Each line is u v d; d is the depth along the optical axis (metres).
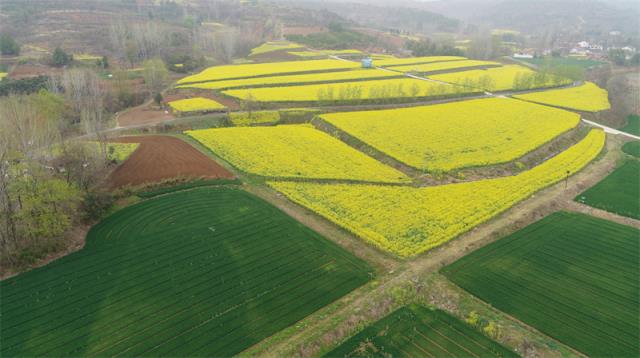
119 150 79.56
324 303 42.97
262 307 42.34
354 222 56.72
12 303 42.22
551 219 60.22
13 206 51.44
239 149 81.25
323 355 37.19
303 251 51.31
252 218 58.41
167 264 48.53
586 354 37.81
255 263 49.00
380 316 41.88
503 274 47.91
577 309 42.97
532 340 39.03
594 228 57.88
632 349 38.34
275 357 36.50
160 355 36.69
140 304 42.44
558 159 80.62
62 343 37.72
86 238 53.31
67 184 52.94
